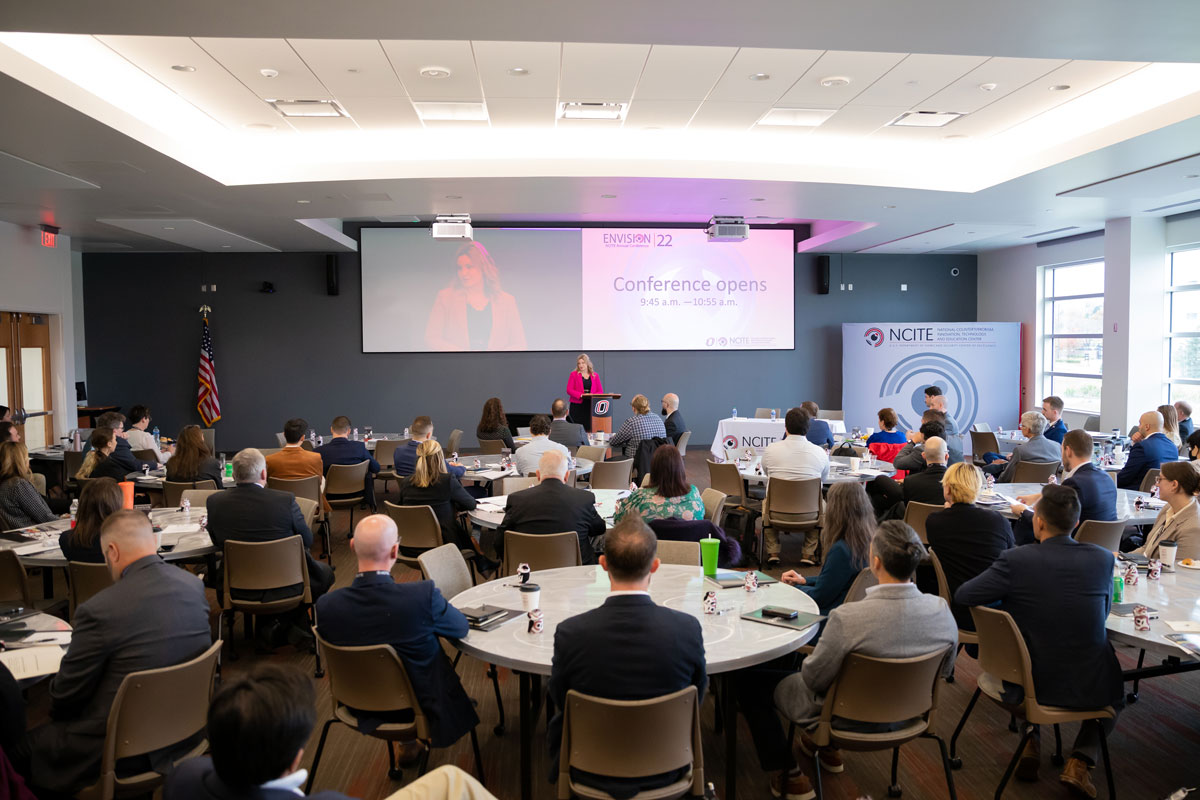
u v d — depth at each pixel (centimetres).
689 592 338
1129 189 841
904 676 265
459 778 175
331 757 356
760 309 1322
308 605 456
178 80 605
